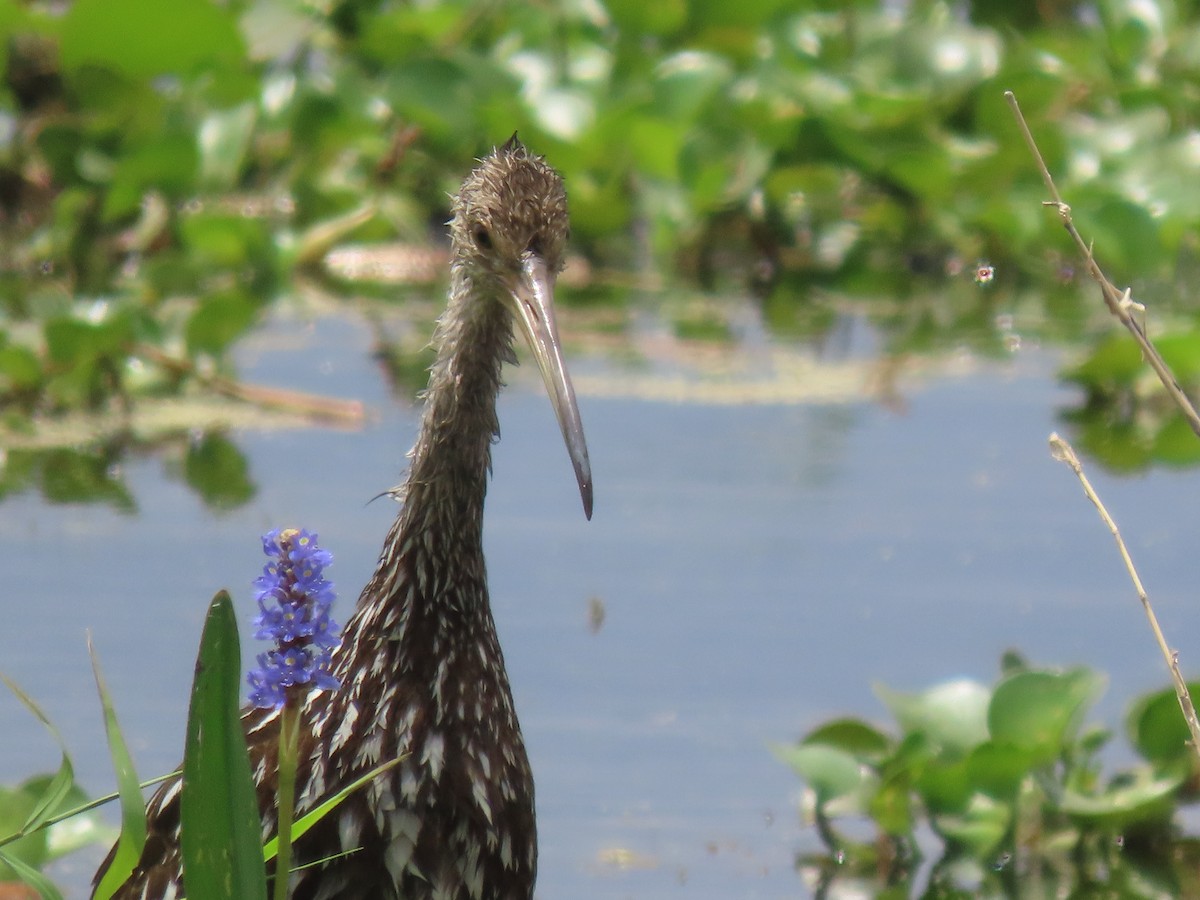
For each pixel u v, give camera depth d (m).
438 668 7.09
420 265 17.64
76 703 9.69
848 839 9.15
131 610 10.55
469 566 7.25
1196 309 16.52
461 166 18.17
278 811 6.37
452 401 7.37
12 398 13.95
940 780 9.22
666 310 16.66
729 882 8.64
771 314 16.62
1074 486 12.70
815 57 19.00
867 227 18.17
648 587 11.07
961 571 11.35
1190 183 16.84
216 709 5.85
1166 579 11.23
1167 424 13.76
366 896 6.98
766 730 9.70
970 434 13.59
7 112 18.61
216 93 17.23
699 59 17.84
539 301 7.44
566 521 11.96
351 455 13.02
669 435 13.38
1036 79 18.33
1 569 11.06
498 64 17.77
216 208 16.39
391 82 17.41
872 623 10.66
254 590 6.07
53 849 8.55
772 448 13.21
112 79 17.55
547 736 9.66
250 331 15.78
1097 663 10.27
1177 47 19.28
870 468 12.86
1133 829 9.28
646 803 9.21
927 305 17.03
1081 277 17.41
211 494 12.30
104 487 12.48
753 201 18.03
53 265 16.84
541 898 8.45
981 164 17.44
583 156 17.44
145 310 14.34
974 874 8.98
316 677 6.02
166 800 7.31
